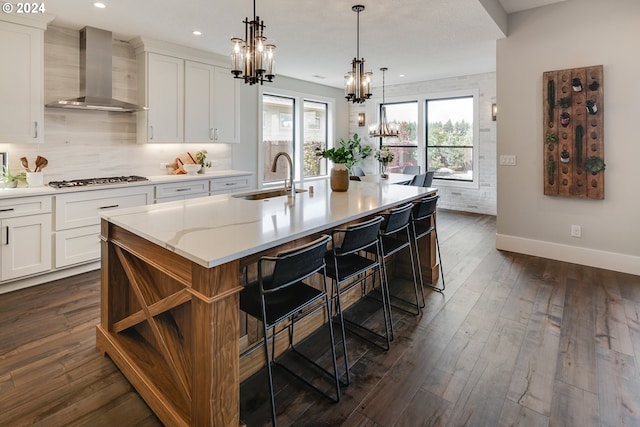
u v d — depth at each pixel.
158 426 1.76
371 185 3.83
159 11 3.53
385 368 2.21
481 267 3.98
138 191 4.08
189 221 2.07
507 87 4.37
